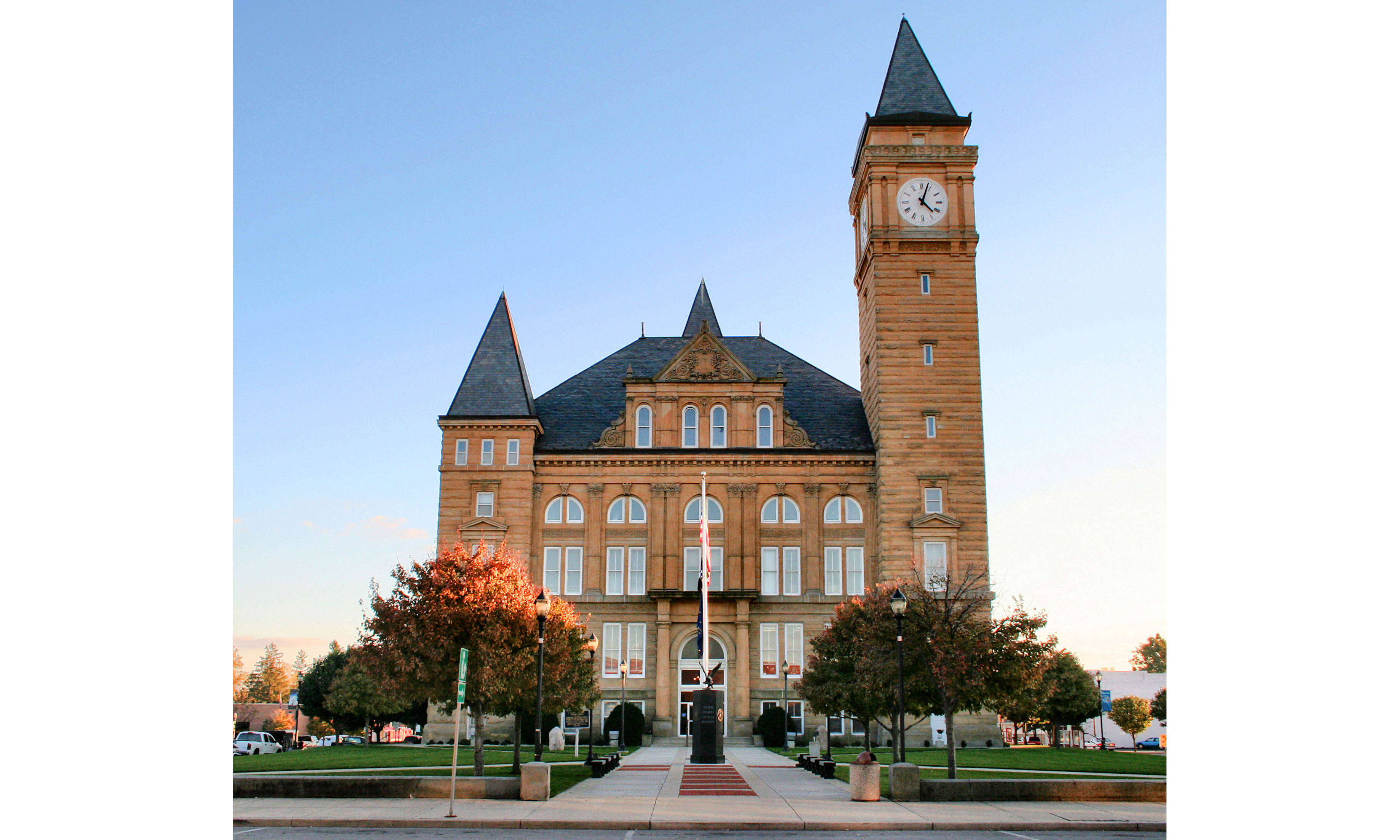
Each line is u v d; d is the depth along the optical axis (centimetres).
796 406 7219
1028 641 3472
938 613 3650
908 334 6688
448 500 6688
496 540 6588
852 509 6756
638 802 2836
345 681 8588
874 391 6838
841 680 4400
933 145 6862
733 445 6881
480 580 3422
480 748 3369
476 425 6762
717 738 4506
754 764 4531
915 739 6375
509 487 6700
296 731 8525
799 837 2300
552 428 7062
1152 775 3662
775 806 2744
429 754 5141
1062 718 8275
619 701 6506
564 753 5350
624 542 6731
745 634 6506
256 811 2567
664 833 2325
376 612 3397
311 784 2897
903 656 3488
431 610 3331
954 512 6488
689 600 6581
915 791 2895
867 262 6962
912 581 5288
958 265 6762
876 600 4384
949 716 3338
